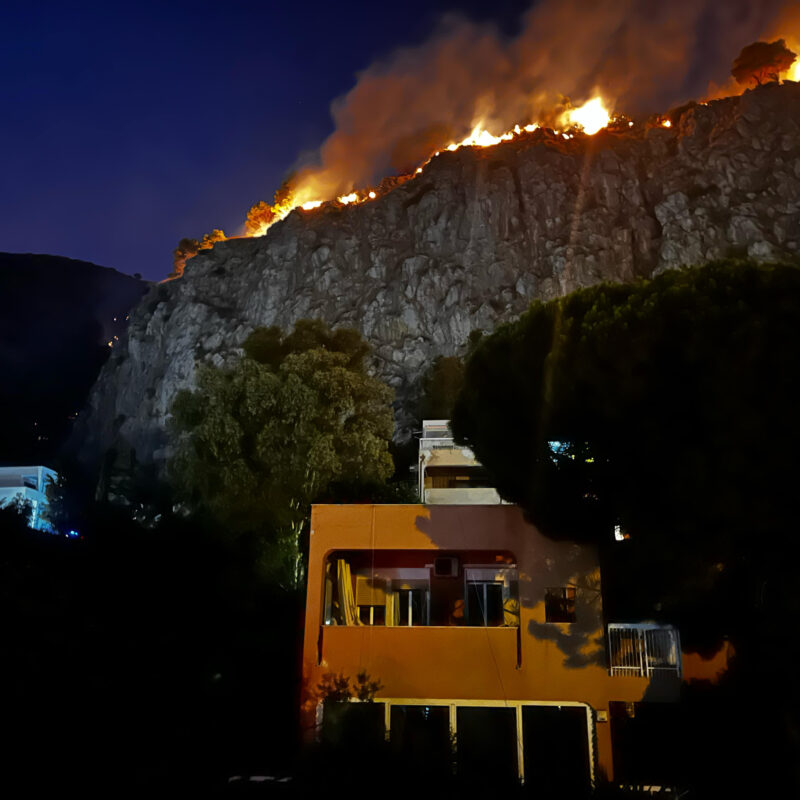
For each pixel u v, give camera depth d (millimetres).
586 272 124500
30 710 21531
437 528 23047
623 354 19797
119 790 19328
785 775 19328
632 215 130750
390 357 123000
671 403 19375
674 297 19984
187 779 20688
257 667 28375
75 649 25750
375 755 19938
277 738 23953
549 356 21500
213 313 140625
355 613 24672
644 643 21766
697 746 20781
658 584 21562
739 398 18328
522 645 21828
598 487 21406
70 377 172500
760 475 18156
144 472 110750
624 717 22359
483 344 24266
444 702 21609
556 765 21656
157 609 31969
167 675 26328
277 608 33719
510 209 135875
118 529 39219
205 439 38469
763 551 19297
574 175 138250
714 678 21266
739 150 129875
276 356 47906
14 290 194750
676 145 140625
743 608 20812
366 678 21891
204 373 40750
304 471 37438
